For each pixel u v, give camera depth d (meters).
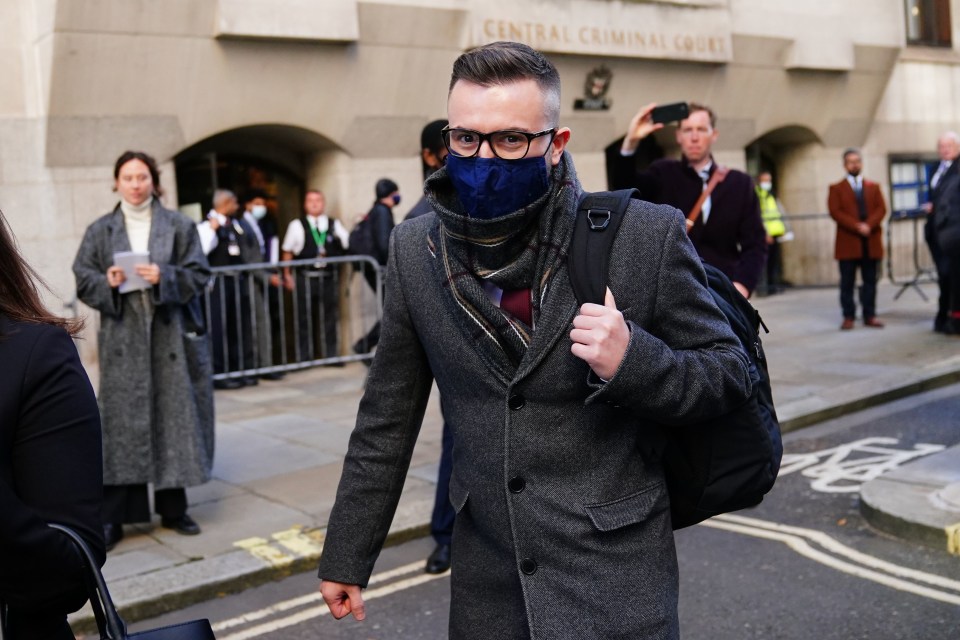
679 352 1.81
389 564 4.68
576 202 1.89
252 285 8.98
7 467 1.52
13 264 1.65
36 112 8.34
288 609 4.22
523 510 1.84
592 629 1.80
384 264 8.91
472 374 1.89
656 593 1.84
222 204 8.96
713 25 12.30
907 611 3.85
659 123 3.94
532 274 1.86
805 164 15.03
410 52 9.87
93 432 1.61
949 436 6.58
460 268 1.87
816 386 7.93
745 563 4.46
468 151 1.82
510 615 1.92
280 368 8.82
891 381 8.00
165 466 4.84
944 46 16.47
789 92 13.84
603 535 1.83
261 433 7.18
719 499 1.94
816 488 5.57
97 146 8.45
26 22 8.29
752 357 2.10
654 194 4.98
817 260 15.05
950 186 9.56
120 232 4.89
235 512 5.34
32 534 1.46
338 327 9.72
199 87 8.80
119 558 4.66
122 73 8.35
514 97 1.78
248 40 8.91
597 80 11.39
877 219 10.58
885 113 15.65
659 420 1.79
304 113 9.48
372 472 2.08
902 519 4.64
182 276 4.86
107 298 4.73
